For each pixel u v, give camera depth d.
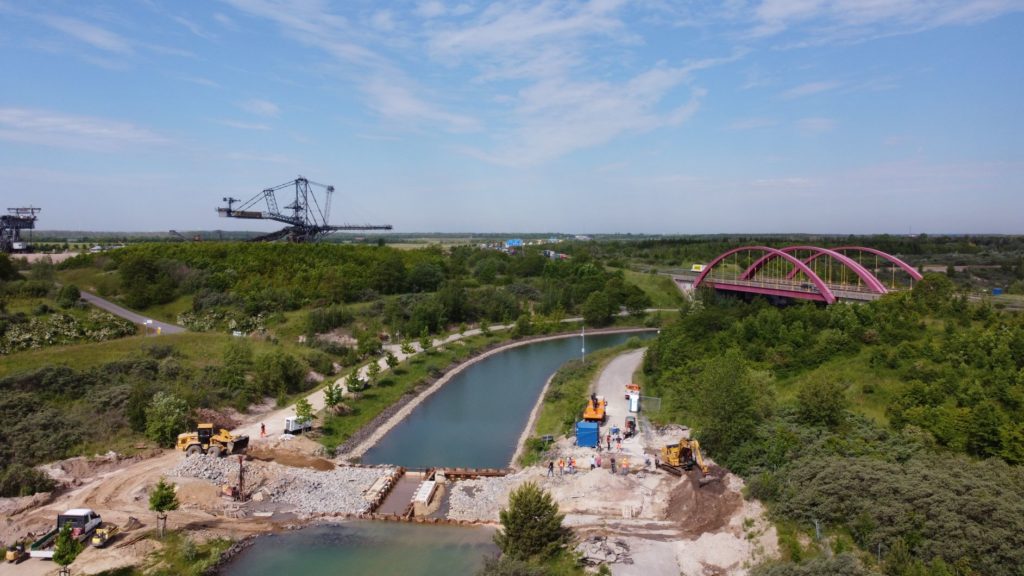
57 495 52.56
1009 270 152.12
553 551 42.78
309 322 123.06
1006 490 40.53
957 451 51.25
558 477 57.25
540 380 108.38
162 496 45.47
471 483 59.75
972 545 36.34
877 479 43.47
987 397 55.84
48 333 95.19
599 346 140.88
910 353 68.25
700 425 61.50
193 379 81.12
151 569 42.44
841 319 84.56
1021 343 62.88
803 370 75.38
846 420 58.00
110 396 69.81
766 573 36.88
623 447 63.59
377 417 81.88
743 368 65.69
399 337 130.38
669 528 47.06
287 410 81.00
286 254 170.88
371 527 50.81
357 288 155.75
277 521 51.44
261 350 100.88
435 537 49.16
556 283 187.62
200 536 47.41
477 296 166.50
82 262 159.62
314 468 63.50
